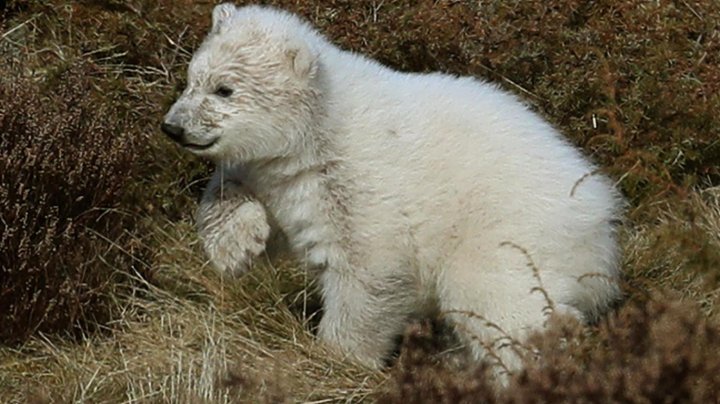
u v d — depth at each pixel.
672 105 12.93
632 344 9.03
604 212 10.30
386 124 10.27
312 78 9.95
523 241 9.94
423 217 10.13
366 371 10.41
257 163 10.29
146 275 11.47
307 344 10.82
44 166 10.72
